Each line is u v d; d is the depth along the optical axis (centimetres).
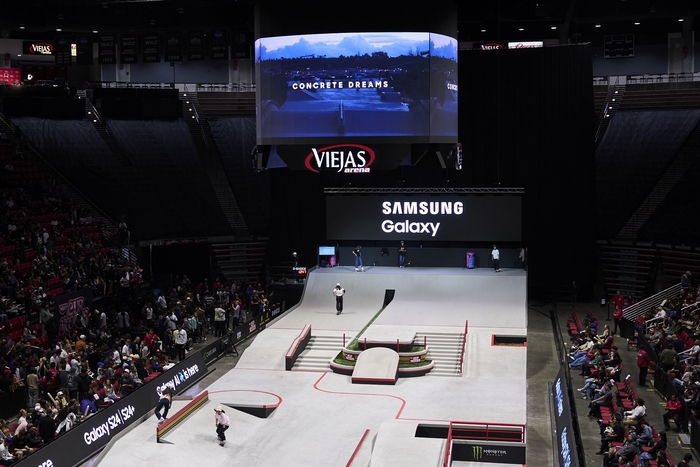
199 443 2405
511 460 2342
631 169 4941
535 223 4528
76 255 3684
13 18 4819
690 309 3256
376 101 3372
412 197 4366
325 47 3375
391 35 3347
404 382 3080
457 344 3406
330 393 2948
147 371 2912
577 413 2591
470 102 4528
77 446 2228
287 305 4456
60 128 4981
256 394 2903
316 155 3434
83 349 2834
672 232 4375
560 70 4431
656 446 1948
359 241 4634
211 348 3384
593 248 4491
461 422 2484
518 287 4031
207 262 4634
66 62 4709
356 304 4031
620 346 3412
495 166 4534
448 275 4162
